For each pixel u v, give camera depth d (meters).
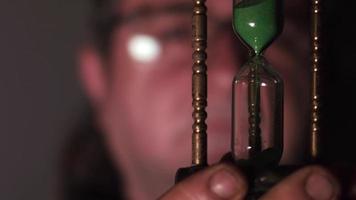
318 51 0.42
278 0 0.42
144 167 0.59
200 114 0.41
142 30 0.58
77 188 0.62
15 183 0.62
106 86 0.60
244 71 0.43
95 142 0.61
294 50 0.59
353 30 0.61
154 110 0.58
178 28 0.58
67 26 0.61
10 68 0.61
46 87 0.62
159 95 0.58
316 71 0.42
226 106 0.56
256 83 0.43
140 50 0.58
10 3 0.61
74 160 0.62
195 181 0.38
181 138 0.58
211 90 0.56
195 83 0.41
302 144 0.59
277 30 0.42
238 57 0.57
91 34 0.60
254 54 0.43
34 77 0.62
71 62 0.61
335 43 0.61
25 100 0.62
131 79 0.59
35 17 0.62
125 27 0.59
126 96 0.59
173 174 0.59
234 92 0.43
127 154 0.60
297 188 0.38
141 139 0.59
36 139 0.62
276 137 0.43
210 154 0.56
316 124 0.42
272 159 0.41
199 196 0.38
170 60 0.58
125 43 0.58
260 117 0.43
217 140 0.56
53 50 0.61
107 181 0.61
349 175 0.41
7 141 0.62
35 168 0.62
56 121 0.62
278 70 0.58
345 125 0.61
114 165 0.60
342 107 0.61
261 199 0.38
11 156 0.62
